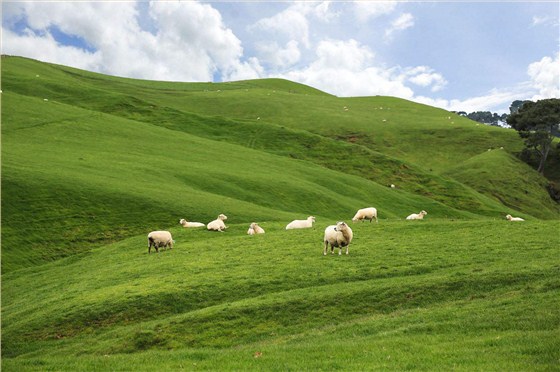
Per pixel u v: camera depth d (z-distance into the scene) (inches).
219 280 1040.2
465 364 511.2
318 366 543.5
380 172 3966.5
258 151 3838.6
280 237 1465.3
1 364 664.4
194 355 646.5
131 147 3262.8
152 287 1037.8
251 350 651.5
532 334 591.5
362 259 1109.7
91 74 7746.1
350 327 745.6
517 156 4938.5
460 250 1129.4
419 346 593.9
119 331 860.0
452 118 6555.1
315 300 874.1
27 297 1202.0
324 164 4035.4
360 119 5836.6
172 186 2481.5
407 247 1194.6
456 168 4571.9
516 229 1334.9
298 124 5580.7
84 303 998.4
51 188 2112.5
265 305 868.6
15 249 1704.0
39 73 5979.3
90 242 1829.5
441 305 799.7
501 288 835.4
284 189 2842.0
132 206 2098.9
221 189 2652.6
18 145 2829.7
